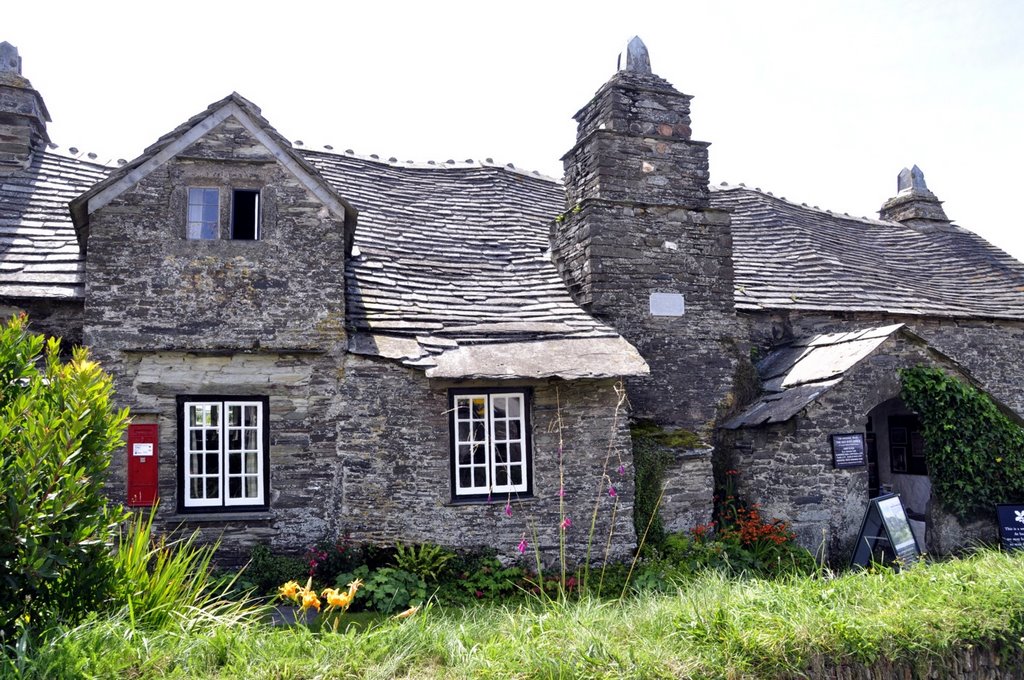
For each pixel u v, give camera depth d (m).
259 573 9.52
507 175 16.34
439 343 10.71
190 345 9.91
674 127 13.23
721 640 5.93
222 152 10.30
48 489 5.12
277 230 10.33
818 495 11.23
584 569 10.27
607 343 10.99
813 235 17.31
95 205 9.89
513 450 10.70
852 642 6.08
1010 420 11.87
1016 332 15.91
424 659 5.58
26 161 12.95
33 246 10.98
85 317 9.71
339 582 9.30
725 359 12.72
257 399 10.24
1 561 4.89
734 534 11.23
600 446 10.55
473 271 12.81
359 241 12.72
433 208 14.67
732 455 12.20
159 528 9.66
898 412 14.41
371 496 10.09
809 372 12.19
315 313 10.31
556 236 13.55
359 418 10.18
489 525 10.30
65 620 5.38
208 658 5.26
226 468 10.08
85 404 5.52
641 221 12.59
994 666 6.42
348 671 5.23
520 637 5.93
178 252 10.02
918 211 20.67
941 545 11.59
